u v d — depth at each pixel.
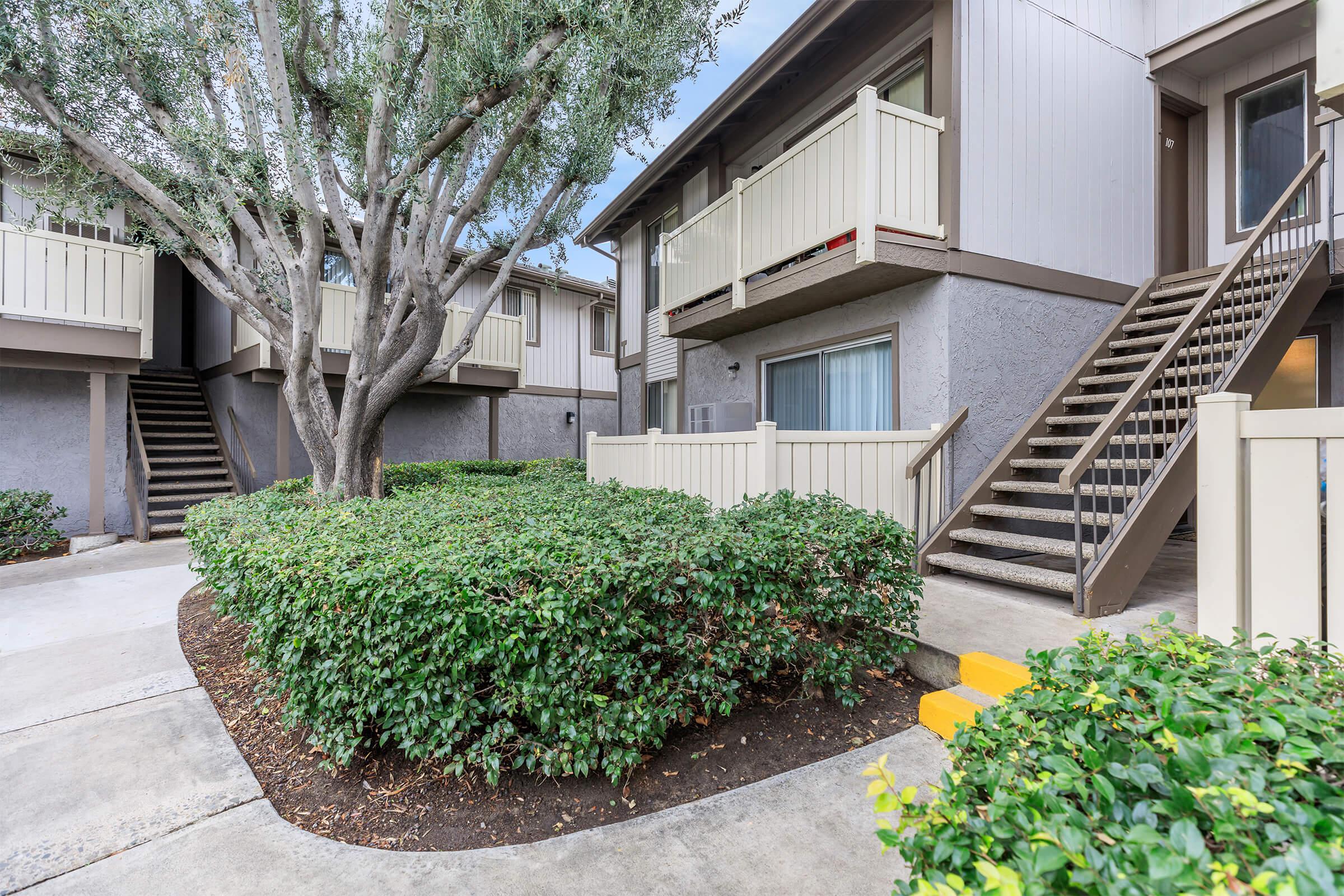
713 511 4.40
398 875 2.02
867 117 4.83
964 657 3.06
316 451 5.64
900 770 2.54
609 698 2.53
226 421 10.80
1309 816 0.86
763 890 1.91
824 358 6.68
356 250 5.47
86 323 7.88
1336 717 1.11
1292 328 4.84
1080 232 6.02
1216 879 0.77
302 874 2.03
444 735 2.30
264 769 2.72
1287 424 2.35
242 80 4.53
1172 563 5.20
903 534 3.11
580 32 4.54
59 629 4.66
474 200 5.61
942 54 5.34
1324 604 2.34
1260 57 6.36
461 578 2.29
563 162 5.96
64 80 4.62
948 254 5.19
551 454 15.49
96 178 5.14
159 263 12.58
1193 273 6.15
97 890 1.96
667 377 10.16
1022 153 5.66
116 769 2.70
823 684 3.06
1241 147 6.55
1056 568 4.83
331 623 2.40
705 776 2.55
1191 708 1.13
